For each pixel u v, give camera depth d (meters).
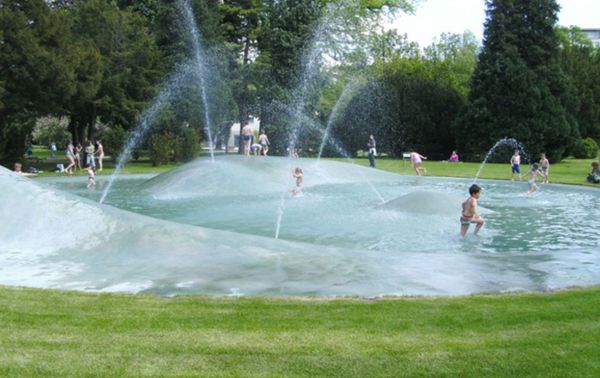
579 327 4.79
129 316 5.03
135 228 8.34
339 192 18.58
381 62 47.94
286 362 4.00
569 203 16.11
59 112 31.02
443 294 6.03
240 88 40.59
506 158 37.84
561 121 37.47
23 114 30.88
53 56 26.47
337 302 5.58
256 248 8.10
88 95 29.47
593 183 21.98
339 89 43.72
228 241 8.31
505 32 38.62
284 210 14.27
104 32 33.06
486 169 30.66
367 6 44.03
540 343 4.41
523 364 3.99
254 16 44.78
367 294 6.02
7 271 6.77
